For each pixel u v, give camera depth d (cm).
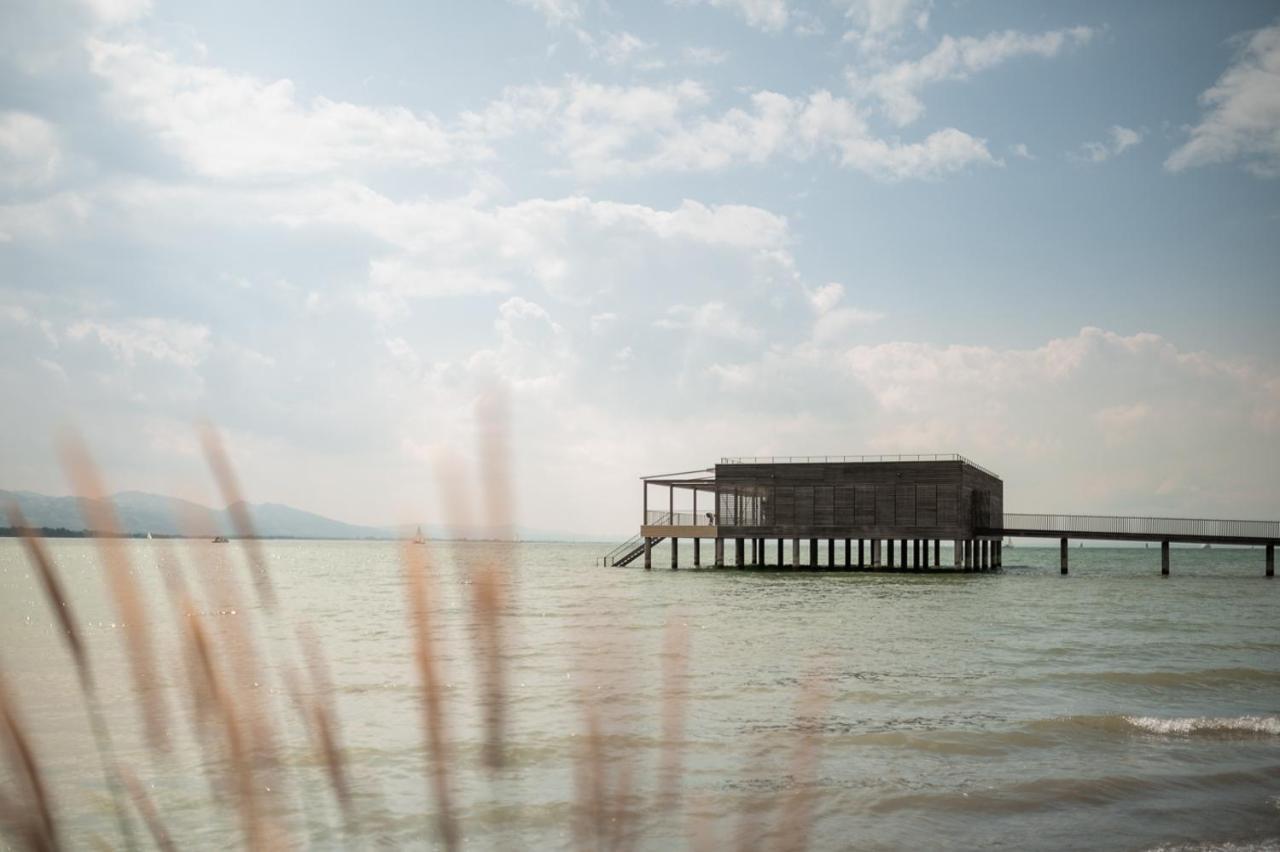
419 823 1031
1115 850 1026
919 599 5203
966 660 2588
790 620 3884
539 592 5644
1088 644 2997
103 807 870
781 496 7019
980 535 6969
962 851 1030
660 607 4494
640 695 1603
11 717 128
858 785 1286
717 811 575
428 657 132
